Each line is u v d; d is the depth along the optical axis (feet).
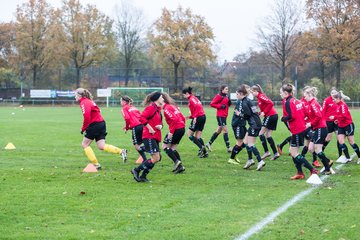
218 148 88.94
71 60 363.56
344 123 70.49
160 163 69.41
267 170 63.67
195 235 34.04
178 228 35.73
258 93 72.08
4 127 134.82
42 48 349.00
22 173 59.62
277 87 337.11
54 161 70.64
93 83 373.40
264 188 50.78
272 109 72.69
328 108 72.59
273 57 335.67
